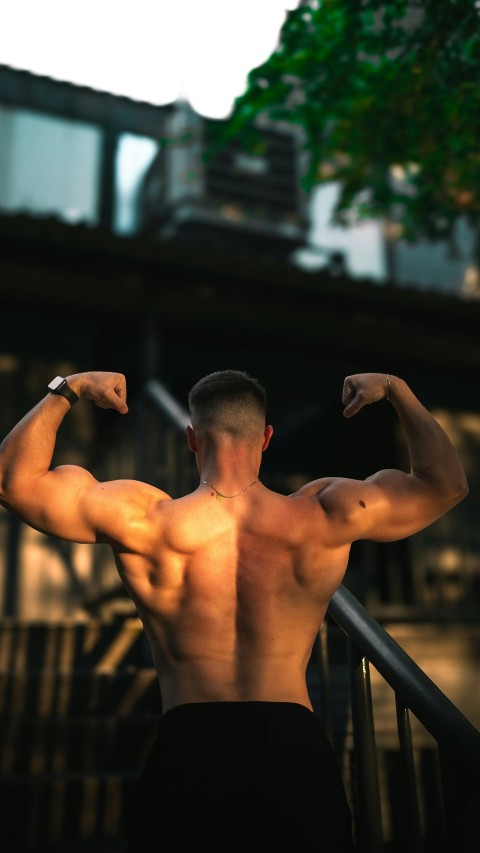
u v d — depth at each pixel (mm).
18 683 3223
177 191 11609
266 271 6031
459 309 6715
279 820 1164
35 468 1303
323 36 3785
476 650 3248
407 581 6480
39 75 10680
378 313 6758
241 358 6840
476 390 7551
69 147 10961
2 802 2740
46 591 5738
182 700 1263
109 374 1373
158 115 11719
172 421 4250
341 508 1366
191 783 1185
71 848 2662
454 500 1398
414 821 1629
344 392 1457
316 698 2551
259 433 1468
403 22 3918
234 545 1339
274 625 1305
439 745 1534
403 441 6863
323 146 4449
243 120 4488
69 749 3049
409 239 5168
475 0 3467
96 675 3324
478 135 3938
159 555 1318
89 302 5953
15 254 5621
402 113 3980
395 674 1674
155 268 5887
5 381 5984
